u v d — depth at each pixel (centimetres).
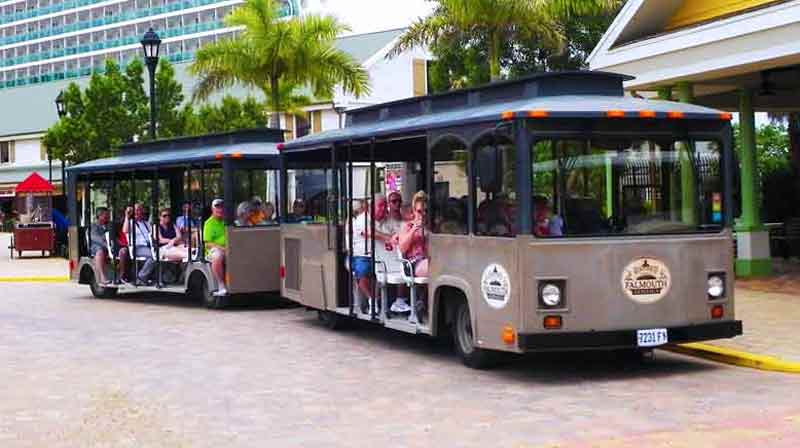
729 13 1730
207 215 1847
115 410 976
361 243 1384
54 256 3650
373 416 922
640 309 1035
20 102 6588
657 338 1040
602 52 1925
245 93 4606
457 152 1129
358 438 837
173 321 1684
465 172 1114
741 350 1157
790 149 2569
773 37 1559
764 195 2511
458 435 835
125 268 2055
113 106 3453
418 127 1209
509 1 2172
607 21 3622
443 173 1162
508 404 952
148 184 1984
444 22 2455
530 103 1064
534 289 1013
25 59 10744
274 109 2789
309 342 1408
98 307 1958
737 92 2064
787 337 1234
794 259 2247
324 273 1484
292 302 1934
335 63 2784
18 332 1587
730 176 1087
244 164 1795
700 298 1062
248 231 1797
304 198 1567
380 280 1316
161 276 1959
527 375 1098
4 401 1039
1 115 6512
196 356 1303
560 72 1096
